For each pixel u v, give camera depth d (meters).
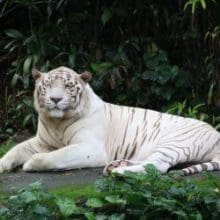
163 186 9.61
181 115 13.66
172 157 11.11
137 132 11.58
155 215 9.48
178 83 14.05
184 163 11.35
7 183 10.55
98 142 11.44
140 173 9.71
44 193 9.19
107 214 9.52
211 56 14.17
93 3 15.37
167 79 13.95
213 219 9.55
